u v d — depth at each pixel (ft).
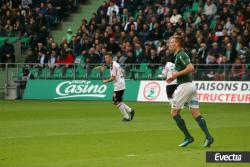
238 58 174.60
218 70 176.35
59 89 195.00
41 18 218.38
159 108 153.48
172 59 175.83
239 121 115.96
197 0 207.10
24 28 218.38
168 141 83.51
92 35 205.98
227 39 177.99
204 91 177.78
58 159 66.54
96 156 68.80
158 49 189.98
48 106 161.89
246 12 189.26
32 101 187.83
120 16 211.20
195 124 109.40
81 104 170.91
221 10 195.72
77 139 85.56
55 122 113.19
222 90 175.42
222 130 98.78
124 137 88.22
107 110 146.00
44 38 212.84
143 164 62.80
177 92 78.02
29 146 77.66
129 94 186.60
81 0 236.43
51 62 200.44
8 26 221.25
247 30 181.47
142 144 80.12
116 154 70.49
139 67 185.98
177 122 77.82
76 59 196.13
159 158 67.00
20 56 216.74
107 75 188.96
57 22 227.61
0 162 64.54
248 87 172.14
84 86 192.03
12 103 176.76
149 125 107.24
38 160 65.82
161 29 195.72
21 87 200.03
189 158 66.90
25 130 98.07
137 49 189.88
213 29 190.08
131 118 116.57
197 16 195.00
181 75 77.56
